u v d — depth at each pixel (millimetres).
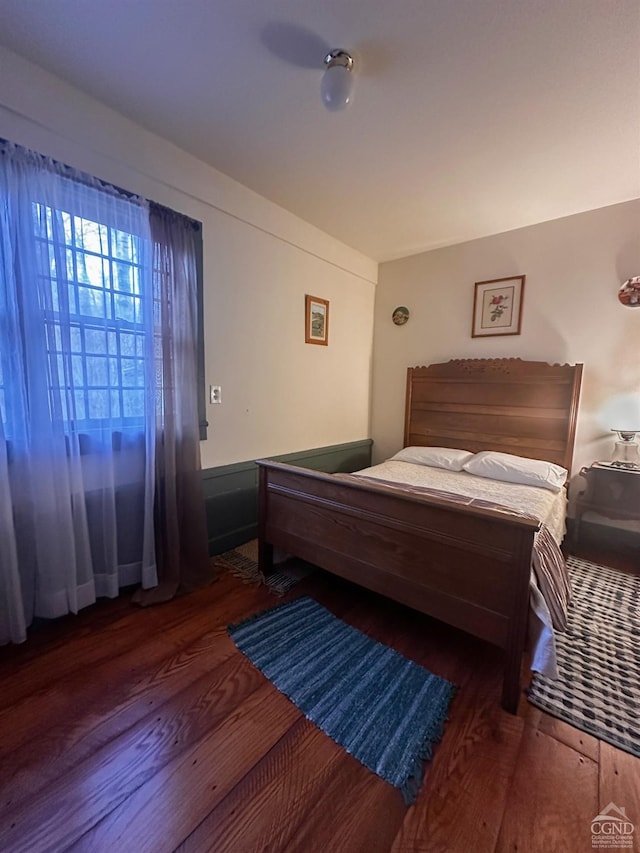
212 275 2314
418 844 940
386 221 2830
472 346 3191
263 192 2467
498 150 1974
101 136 1739
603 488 2520
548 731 1260
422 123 1777
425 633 1757
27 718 1272
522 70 1455
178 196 2082
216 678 1461
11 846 927
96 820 983
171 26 1321
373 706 1345
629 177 2201
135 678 1452
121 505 1954
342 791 1061
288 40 1367
